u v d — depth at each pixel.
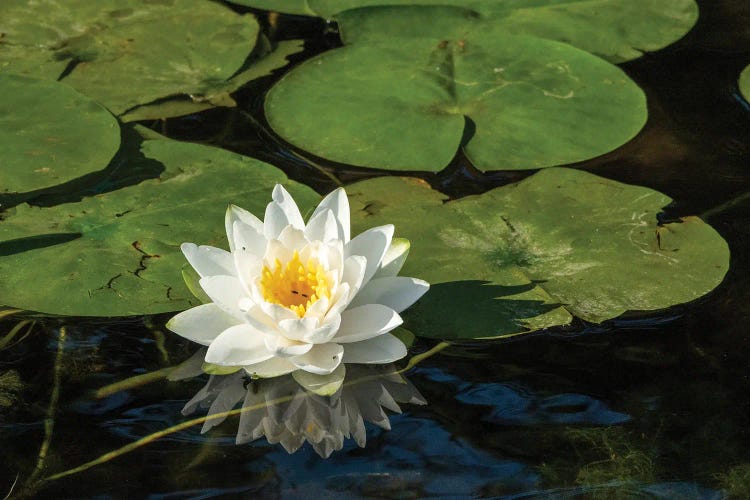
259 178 2.30
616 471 1.53
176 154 2.41
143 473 1.52
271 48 3.02
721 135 2.56
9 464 1.54
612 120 2.58
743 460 1.55
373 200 2.24
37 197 2.21
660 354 1.81
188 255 1.84
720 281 1.95
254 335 1.77
